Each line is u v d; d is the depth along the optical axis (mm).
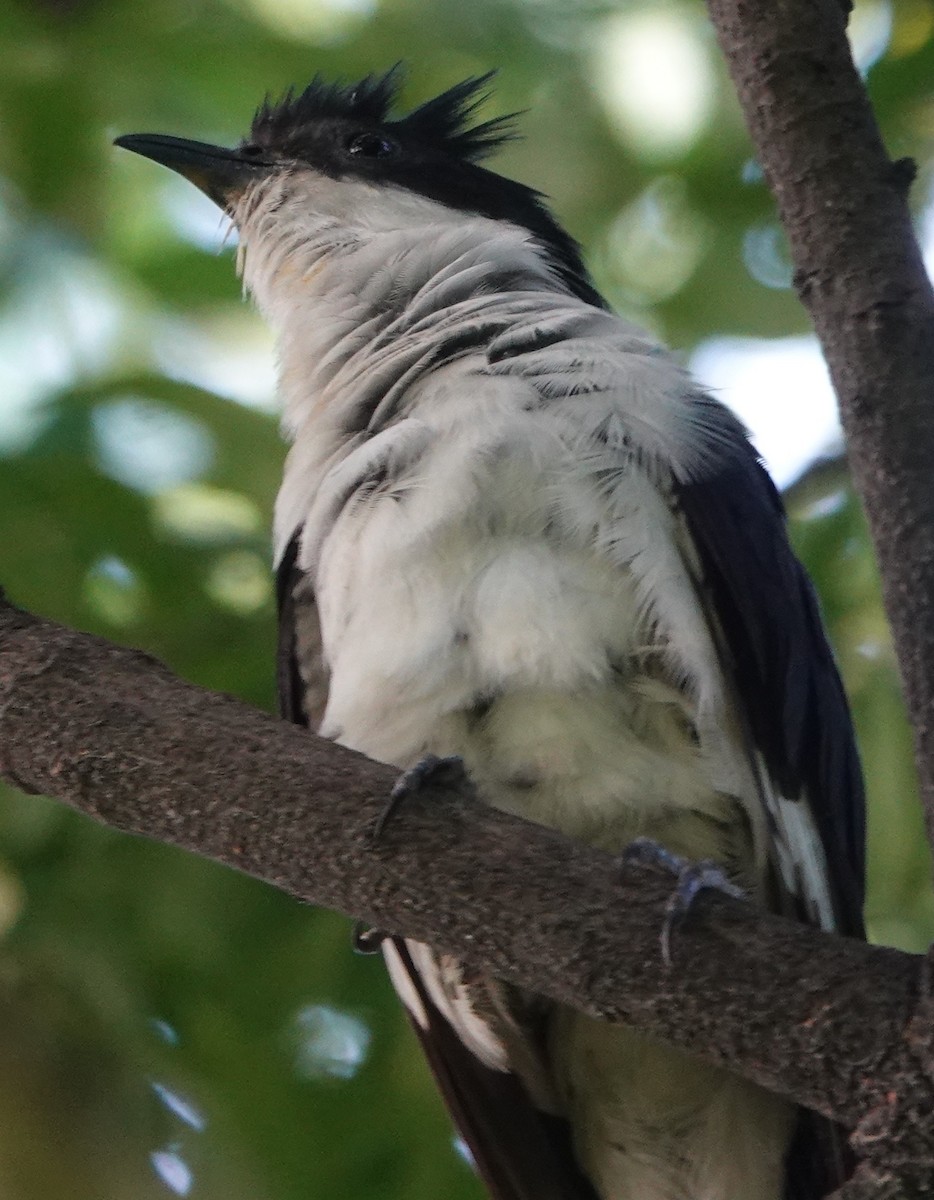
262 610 10016
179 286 11812
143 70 11555
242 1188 8727
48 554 9945
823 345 6062
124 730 6062
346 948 9578
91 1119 8445
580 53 11883
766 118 6258
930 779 5367
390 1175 9523
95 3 11531
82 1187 8281
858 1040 5133
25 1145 8305
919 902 9258
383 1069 9727
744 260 11695
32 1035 8594
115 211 11914
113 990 8820
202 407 10383
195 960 9406
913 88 10992
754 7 6309
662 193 11945
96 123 11484
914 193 10992
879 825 9203
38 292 11344
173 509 10281
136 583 10117
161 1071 8844
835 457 10406
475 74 11828
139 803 6020
